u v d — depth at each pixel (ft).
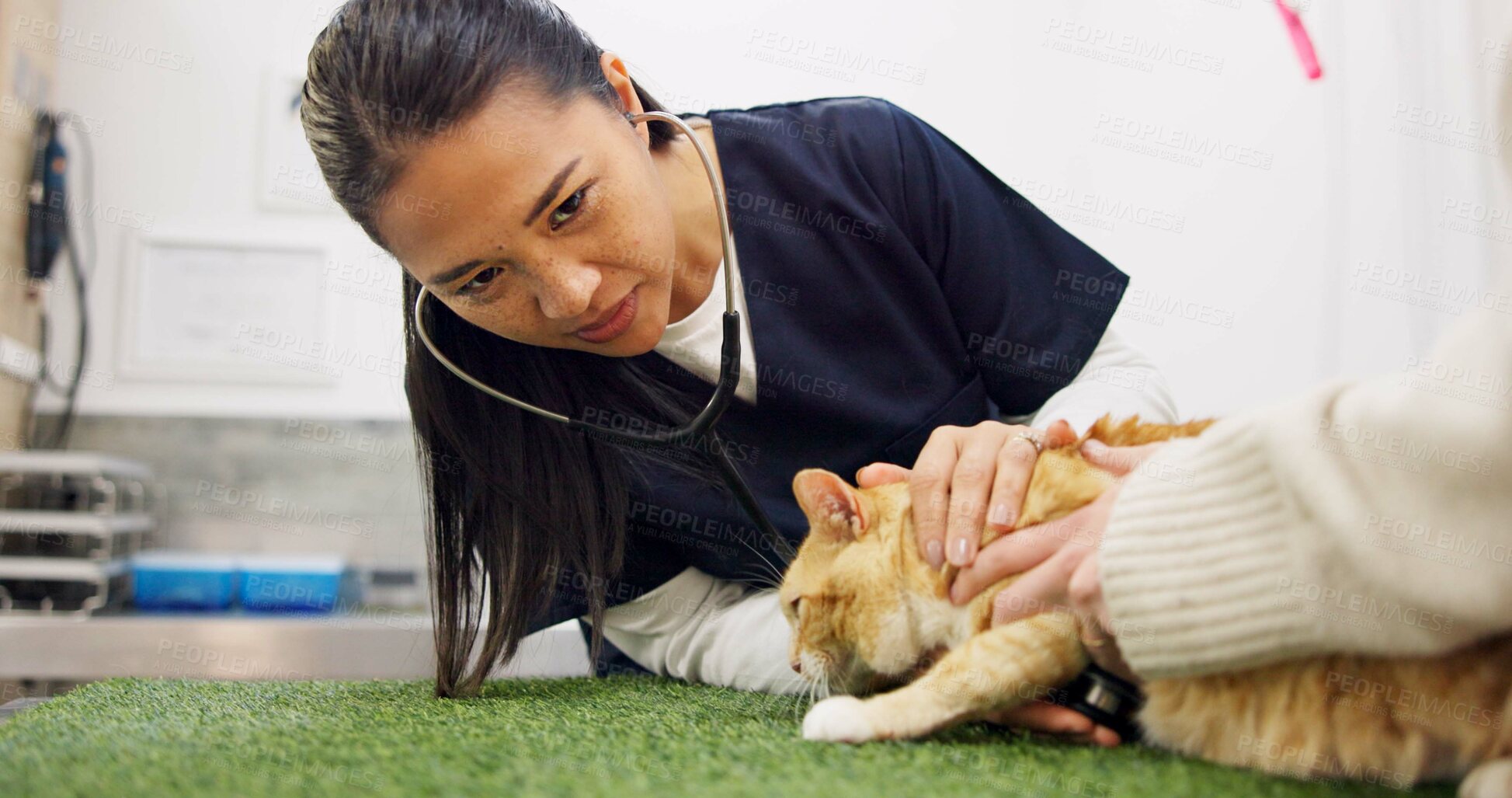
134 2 7.51
